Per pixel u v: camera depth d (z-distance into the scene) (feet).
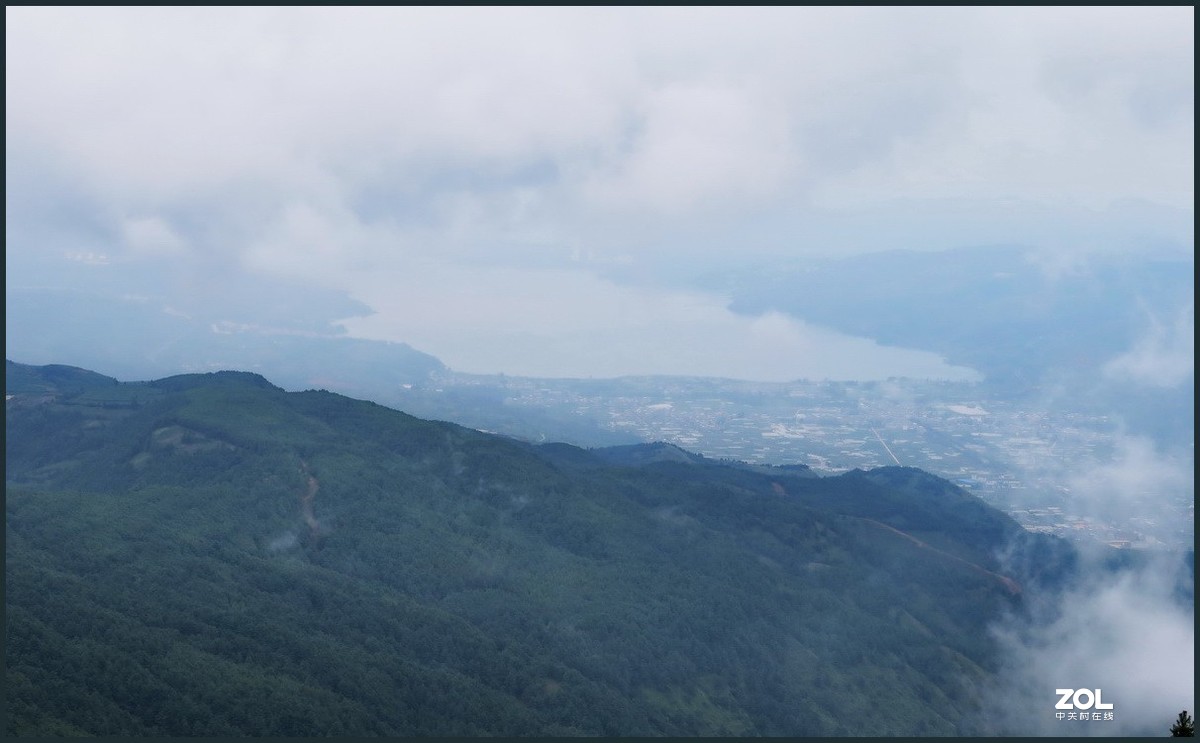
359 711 535.60
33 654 497.87
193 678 517.55
